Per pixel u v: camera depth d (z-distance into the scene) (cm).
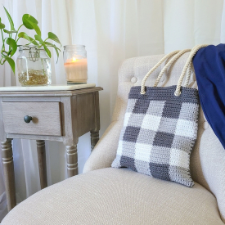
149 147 65
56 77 111
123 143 71
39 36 85
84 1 104
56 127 76
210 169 55
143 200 50
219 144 55
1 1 109
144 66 82
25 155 116
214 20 92
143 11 98
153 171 63
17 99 80
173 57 74
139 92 75
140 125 70
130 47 104
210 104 60
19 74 88
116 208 47
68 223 44
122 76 88
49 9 105
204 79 63
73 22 110
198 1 91
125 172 67
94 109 96
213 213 48
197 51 71
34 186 123
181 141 63
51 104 75
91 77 110
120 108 86
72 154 78
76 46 92
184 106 66
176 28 96
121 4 100
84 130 87
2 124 85
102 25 106
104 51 108
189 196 53
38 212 48
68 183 60
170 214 45
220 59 62
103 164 76
